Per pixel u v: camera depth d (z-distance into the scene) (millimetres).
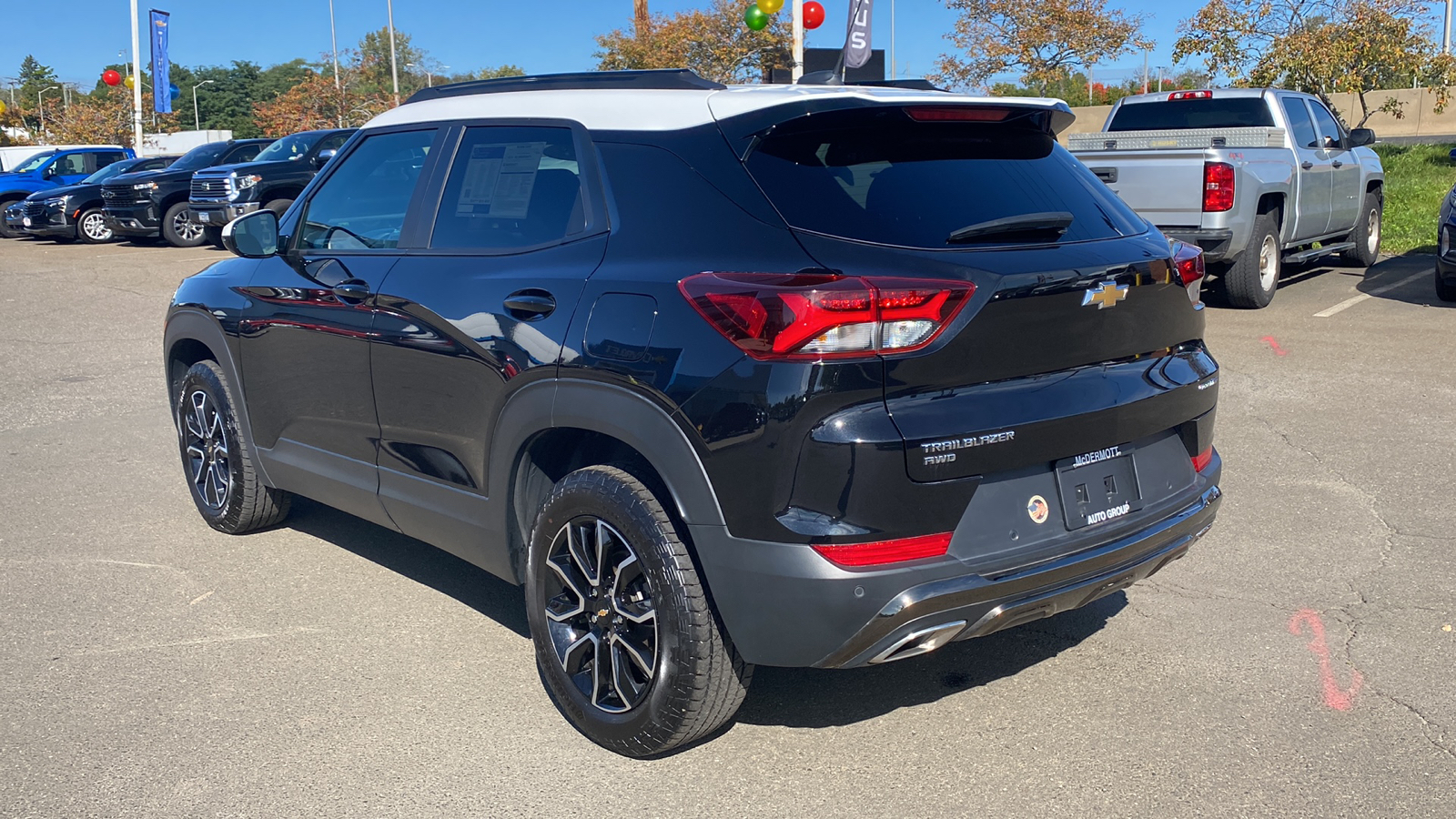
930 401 2762
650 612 3064
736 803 2982
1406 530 4875
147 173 21547
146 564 4816
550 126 3619
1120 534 3102
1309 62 20156
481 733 3379
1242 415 6820
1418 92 33156
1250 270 10094
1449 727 3262
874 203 2963
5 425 7359
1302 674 3609
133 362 9547
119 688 3676
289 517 5465
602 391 3061
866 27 15727
